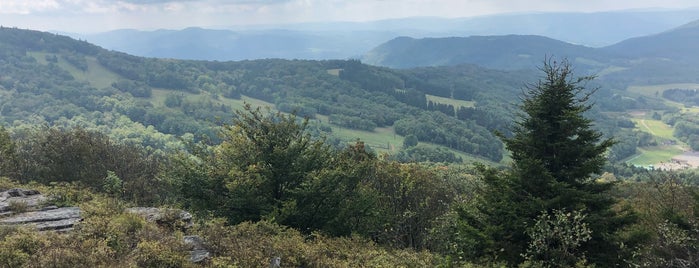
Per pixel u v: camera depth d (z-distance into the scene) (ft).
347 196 56.34
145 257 26.58
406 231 61.77
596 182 45.24
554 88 45.01
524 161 43.78
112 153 73.41
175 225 37.19
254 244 33.32
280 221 48.08
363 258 36.60
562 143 43.73
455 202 57.41
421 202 61.72
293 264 32.19
